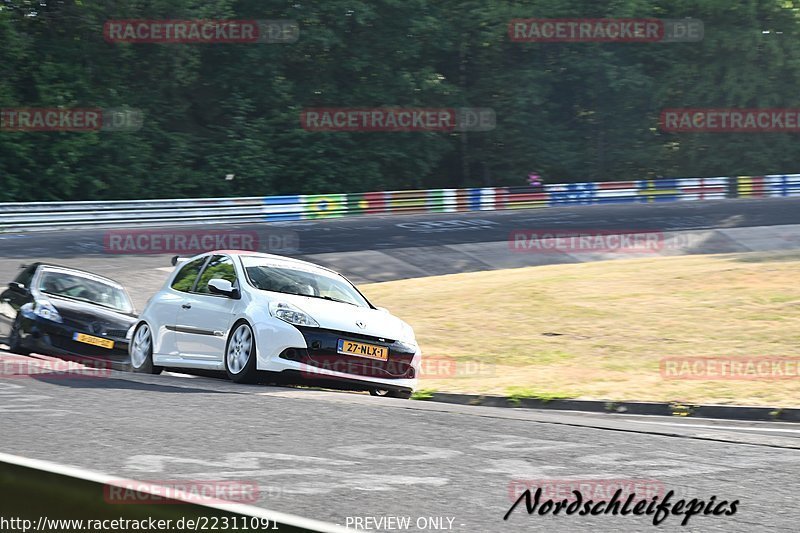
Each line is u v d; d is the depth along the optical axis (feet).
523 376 142.41
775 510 52.11
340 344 112.06
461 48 578.25
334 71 565.12
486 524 47.29
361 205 444.14
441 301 220.64
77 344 150.20
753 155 601.21
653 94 590.55
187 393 95.20
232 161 511.81
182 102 538.47
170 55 515.50
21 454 61.46
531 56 602.44
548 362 155.53
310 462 61.31
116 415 78.64
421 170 565.12
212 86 548.72
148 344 130.41
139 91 523.70
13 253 298.15
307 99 554.05
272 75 538.88
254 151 517.96
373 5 558.56
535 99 575.79
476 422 81.20
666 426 86.48
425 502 51.39
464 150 590.55
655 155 596.70
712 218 422.82
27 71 489.67
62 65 488.44
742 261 259.80
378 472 58.85
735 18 602.03
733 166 607.78
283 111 543.80
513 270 281.74
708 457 67.51
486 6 574.97
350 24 560.20
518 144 586.45
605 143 603.26
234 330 115.14
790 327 170.91
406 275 298.15
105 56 514.68
